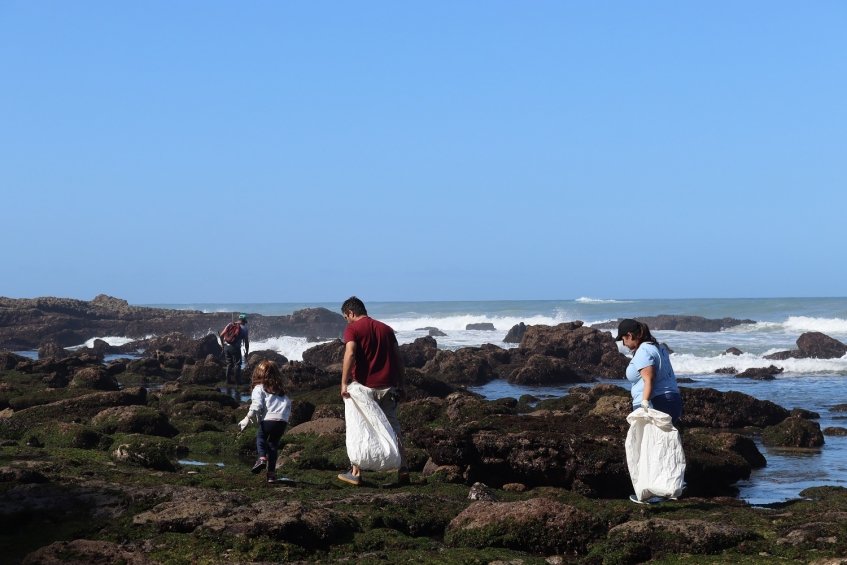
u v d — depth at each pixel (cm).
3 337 7631
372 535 1027
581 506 1197
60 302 8894
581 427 1589
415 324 9256
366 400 1315
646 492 1195
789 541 993
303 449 1778
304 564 929
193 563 920
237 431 1984
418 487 1348
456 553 972
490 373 4325
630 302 12244
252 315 8538
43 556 918
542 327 4944
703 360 4659
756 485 1633
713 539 999
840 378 4075
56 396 2409
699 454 1573
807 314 9181
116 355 6284
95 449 1748
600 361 4641
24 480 1227
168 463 1488
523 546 1034
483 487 1309
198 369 3875
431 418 2053
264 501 1092
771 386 3750
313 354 4816
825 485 1608
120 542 982
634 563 985
